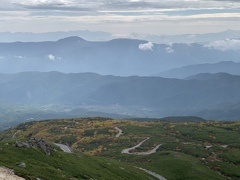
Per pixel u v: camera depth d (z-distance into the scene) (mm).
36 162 89250
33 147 100938
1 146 93125
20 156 89438
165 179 151375
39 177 74438
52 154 105188
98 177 103500
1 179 61938
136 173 139375
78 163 110062
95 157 151625
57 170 88312
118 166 141750
